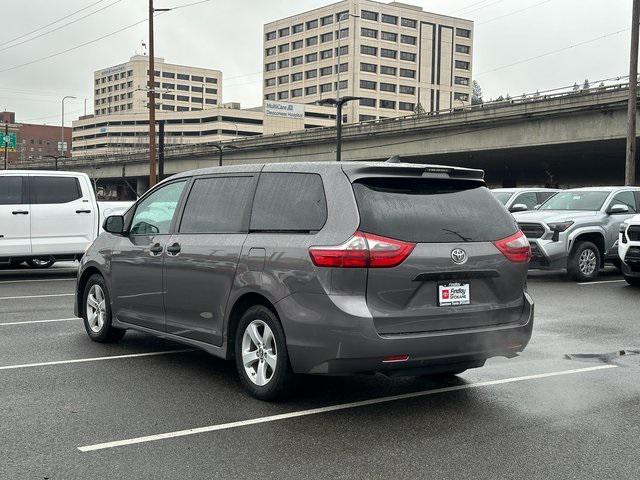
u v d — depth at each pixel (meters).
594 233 14.54
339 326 4.91
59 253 14.00
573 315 9.84
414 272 5.08
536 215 14.55
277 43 139.25
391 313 5.02
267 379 5.51
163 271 6.52
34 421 5.01
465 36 138.00
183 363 6.82
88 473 4.08
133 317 7.03
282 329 5.31
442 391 5.88
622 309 10.41
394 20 128.25
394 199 5.23
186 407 5.38
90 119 164.38
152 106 37.22
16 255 13.60
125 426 4.92
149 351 7.36
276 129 123.62
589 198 15.25
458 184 5.64
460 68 137.62
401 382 6.18
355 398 5.66
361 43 124.38
